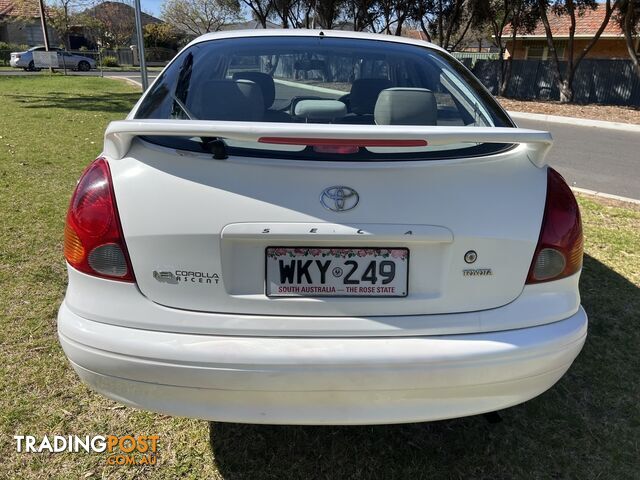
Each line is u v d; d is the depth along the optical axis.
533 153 1.69
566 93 18.66
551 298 1.70
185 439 2.11
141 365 1.56
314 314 1.58
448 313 1.62
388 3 23.31
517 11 20.08
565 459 2.05
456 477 1.96
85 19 47.09
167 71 2.27
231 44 2.43
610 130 12.32
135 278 1.58
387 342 1.58
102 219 1.58
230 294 1.57
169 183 1.56
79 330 1.61
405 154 1.61
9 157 6.46
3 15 44.06
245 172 1.54
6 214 4.41
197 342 1.55
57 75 26.34
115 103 13.16
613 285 3.42
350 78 2.31
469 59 24.41
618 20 18.81
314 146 1.58
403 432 2.18
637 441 2.13
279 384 1.54
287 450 2.07
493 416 2.23
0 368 2.43
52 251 3.72
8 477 1.89
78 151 7.02
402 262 1.59
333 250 1.57
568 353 1.70
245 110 2.07
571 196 1.76
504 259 1.62
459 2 21.23
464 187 1.60
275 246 1.56
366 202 1.55
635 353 2.70
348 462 2.03
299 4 29.81
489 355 1.59
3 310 2.91
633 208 5.20
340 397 1.57
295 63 2.34
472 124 2.13
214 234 1.53
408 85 2.31
